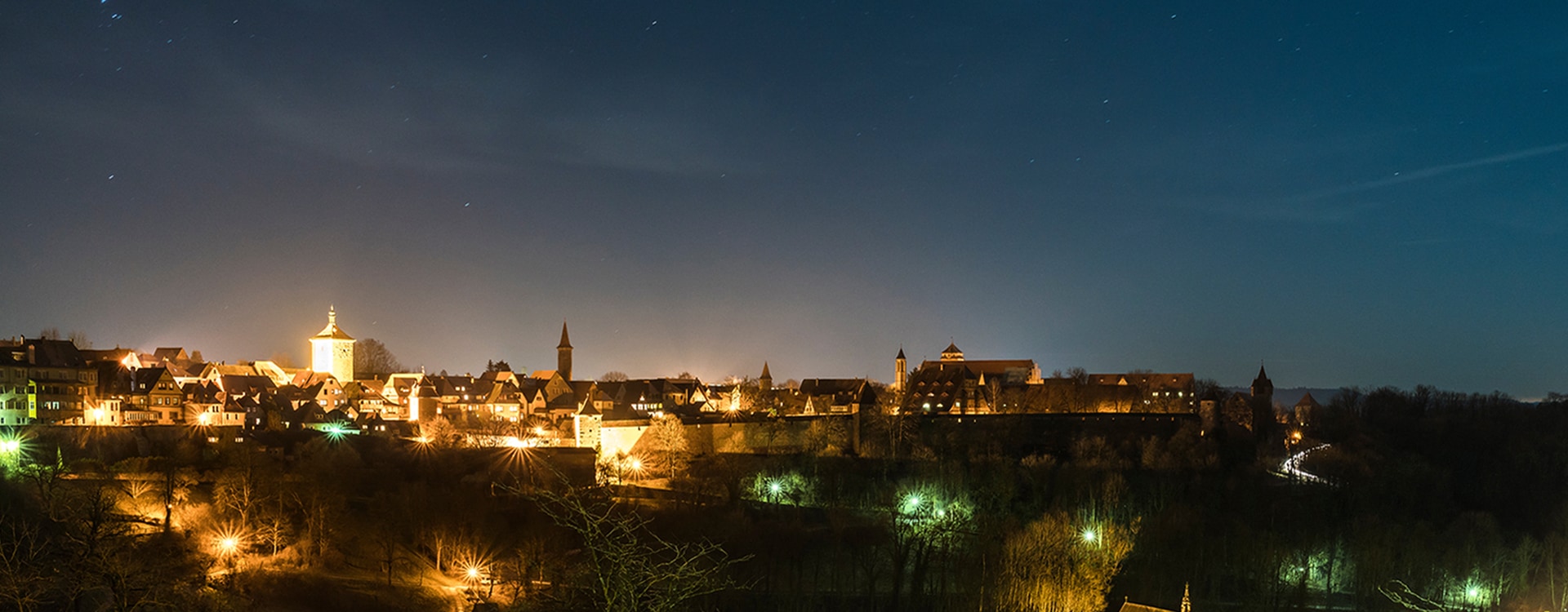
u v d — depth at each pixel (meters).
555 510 136.75
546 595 88.88
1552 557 139.62
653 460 187.00
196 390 189.25
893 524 142.25
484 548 125.50
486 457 167.00
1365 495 172.00
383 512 132.88
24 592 60.56
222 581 102.38
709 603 99.56
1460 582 134.38
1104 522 145.12
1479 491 191.12
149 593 62.78
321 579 110.94
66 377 169.62
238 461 136.62
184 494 126.81
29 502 111.31
